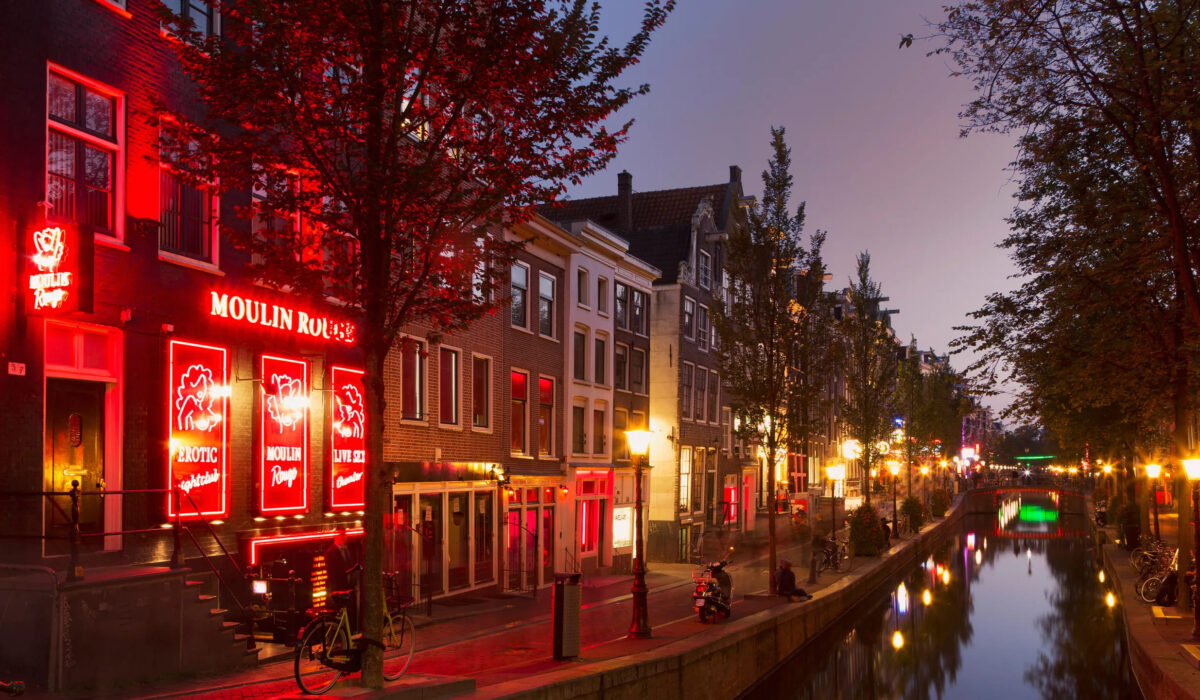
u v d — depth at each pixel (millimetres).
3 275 12570
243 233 12312
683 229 43000
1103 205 18953
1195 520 18797
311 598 16359
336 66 11828
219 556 16047
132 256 14664
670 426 40594
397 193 11453
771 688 21984
